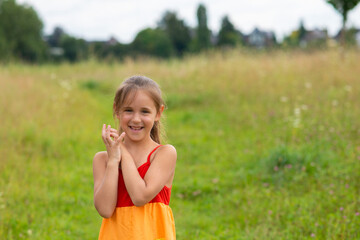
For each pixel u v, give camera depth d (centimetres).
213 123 912
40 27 4972
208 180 583
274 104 948
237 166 630
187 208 505
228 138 784
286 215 436
